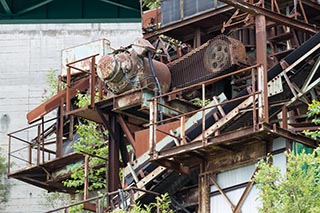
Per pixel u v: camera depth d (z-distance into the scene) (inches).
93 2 2134.6
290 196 869.8
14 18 2114.9
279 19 1100.5
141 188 1131.9
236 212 1034.7
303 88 1065.5
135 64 1245.1
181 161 1085.8
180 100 1266.0
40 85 2309.3
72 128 1568.7
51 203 2167.8
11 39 2362.2
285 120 1055.0
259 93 1010.1
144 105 1230.3
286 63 1077.1
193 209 1144.8
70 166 1534.2
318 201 858.8
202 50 1274.6
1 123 2290.8
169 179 1135.6
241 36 1289.4
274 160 1015.6
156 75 1258.6
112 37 2299.5
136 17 2137.1
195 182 1171.3
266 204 879.7
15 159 2237.9
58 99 1504.7
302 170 907.4
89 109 1289.4
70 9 2130.9
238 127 1088.2
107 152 1419.8
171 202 1144.8
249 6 1058.1
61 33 2330.2
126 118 1299.2
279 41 1279.5
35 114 1541.6
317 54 1088.2
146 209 1103.0
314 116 1110.4
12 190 2202.3
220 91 1275.8
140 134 1226.0
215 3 1326.3
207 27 1375.5
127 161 1295.5
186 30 1386.6
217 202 1063.6
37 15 2122.3
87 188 1375.5
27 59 2330.2
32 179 1598.2
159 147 1108.5
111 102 1275.8
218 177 1069.1
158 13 1471.5
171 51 1492.4
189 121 1112.2
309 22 1304.1
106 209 1156.5
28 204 2185.0
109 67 1248.8
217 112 1093.1
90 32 2316.7
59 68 2313.0
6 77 2327.8
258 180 892.0
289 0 1275.8
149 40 1439.5
